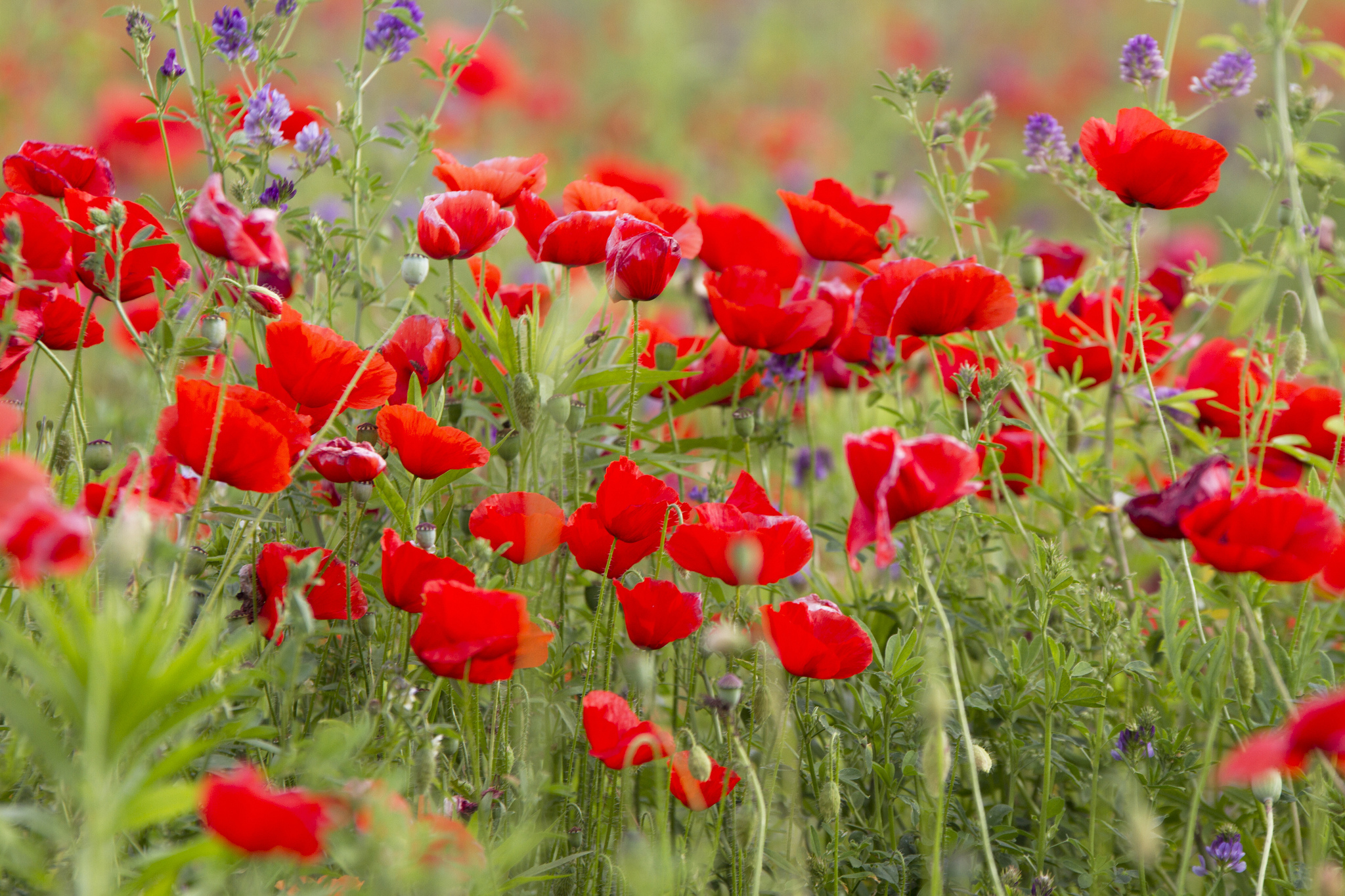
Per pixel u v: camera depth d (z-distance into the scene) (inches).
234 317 111.4
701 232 120.7
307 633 106.0
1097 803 113.3
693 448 120.1
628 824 111.0
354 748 106.0
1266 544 105.7
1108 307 119.5
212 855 101.7
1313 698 111.0
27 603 107.4
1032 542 114.4
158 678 101.7
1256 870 111.9
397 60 120.0
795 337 116.5
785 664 108.6
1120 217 120.2
